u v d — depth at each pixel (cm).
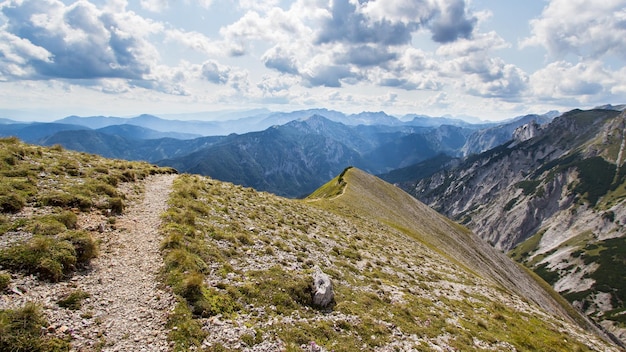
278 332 1714
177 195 3231
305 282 2270
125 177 3500
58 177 2780
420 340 2155
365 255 3866
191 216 2664
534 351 2675
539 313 4159
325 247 3559
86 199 2453
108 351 1270
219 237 2589
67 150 3997
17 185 2278
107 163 3850
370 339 1972
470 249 10625
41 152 3297
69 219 2078
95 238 2081
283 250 2880
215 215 3108
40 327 1276
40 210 2117
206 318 1620
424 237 8281
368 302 2466
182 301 1633
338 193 9306
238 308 1794
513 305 4069
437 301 3102
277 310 1909
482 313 3200
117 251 2028
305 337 1752
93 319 1418
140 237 2261
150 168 4438
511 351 2481
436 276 4128
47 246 1698
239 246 2583
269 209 4231
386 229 6656
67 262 1694
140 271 1858
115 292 1636
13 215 1959
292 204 5303
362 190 10612
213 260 2183
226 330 1580
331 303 2261
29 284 1495
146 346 1338
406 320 2405
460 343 2291
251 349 1517
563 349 2917
